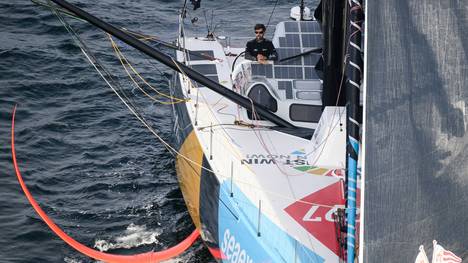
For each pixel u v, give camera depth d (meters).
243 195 25.14
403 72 16.06
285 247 22.61
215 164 27.41
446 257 16.44
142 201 32.16
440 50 16.05
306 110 29.41
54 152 35.78
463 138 16.14
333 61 27.31
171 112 35.34
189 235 29.94
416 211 16.25
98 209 31.50
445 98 16.09
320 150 26.41
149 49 27.36
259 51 31.41
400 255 16.38
